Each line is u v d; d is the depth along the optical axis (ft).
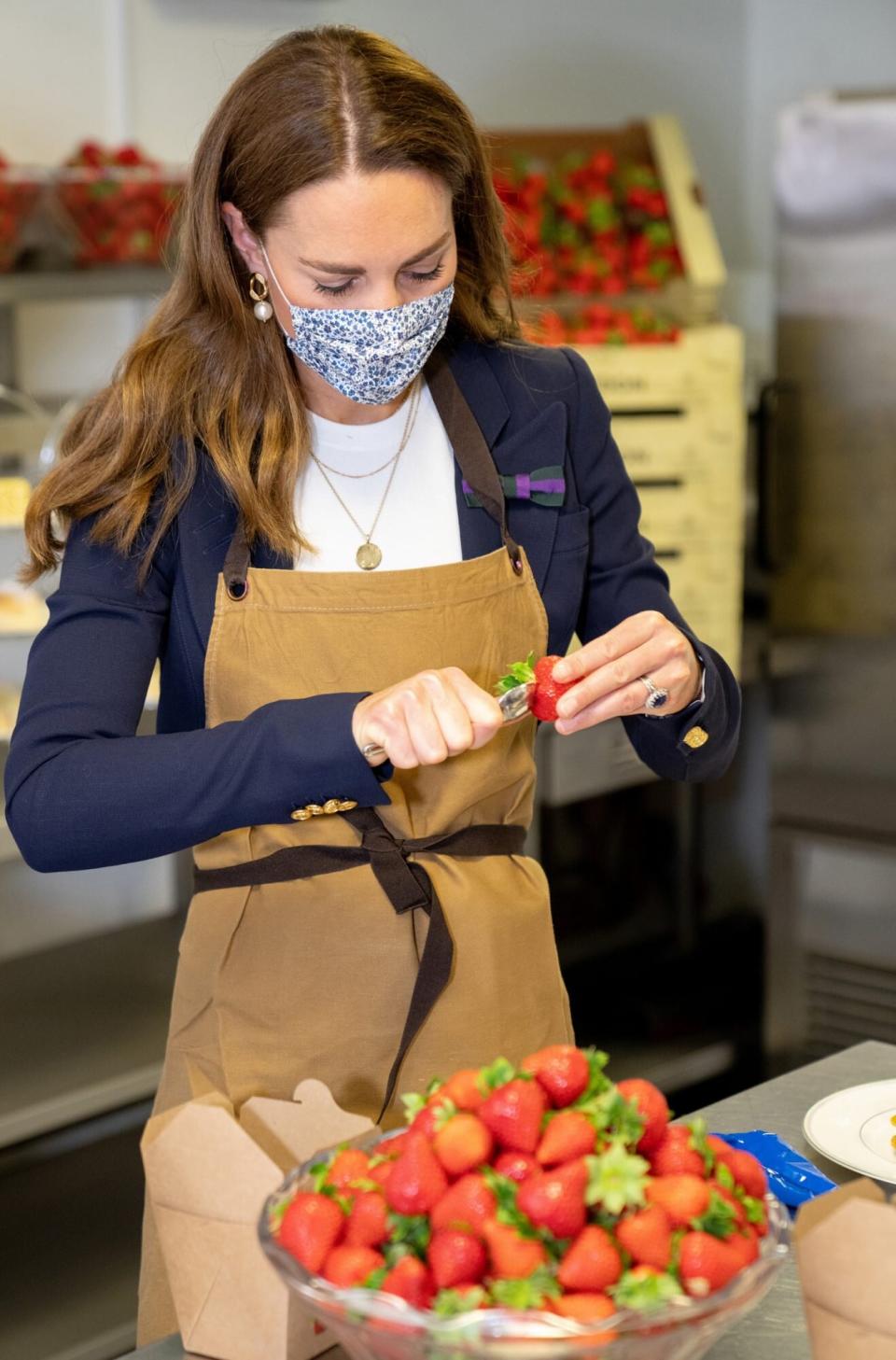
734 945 12.35
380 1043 4.39
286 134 4.05
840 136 9.66
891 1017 10.45
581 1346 2.61
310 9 11.30
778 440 10.25
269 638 4.50
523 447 4.86
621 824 12.12
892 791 10.26
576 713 4.27
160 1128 3.49
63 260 8.89
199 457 4.55
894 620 10.02
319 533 4.64
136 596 4.53
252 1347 3.36
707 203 13.50
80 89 10.43
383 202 4.03
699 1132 3.18
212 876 4.52
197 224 4.41
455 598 4.56
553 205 11.05
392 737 3.80
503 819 4.67
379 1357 2.81
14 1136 7.73
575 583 4.90
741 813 12.05
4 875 8.95
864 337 9.79
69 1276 8.04
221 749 4.01
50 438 8.79
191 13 10.80
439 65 11.83
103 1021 8.75
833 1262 2.95
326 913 4.38
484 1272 2.85
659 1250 2.84
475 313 4.86
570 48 12.50
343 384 4.38
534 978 4.54
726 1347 3.45
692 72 13.24
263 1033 4.42
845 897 10.59
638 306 10.82
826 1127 4.34
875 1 12.67
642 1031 11.59
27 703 4.34
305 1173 3.23
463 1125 2.99
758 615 11.94
